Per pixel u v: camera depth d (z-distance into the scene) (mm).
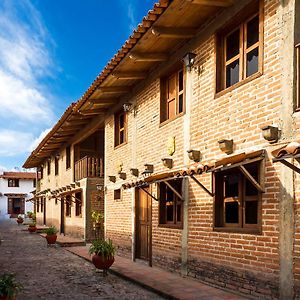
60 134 18891
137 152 11484
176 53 9312
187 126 8805
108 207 13961
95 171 17453
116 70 10531
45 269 10555
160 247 9797
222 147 7230
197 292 7137
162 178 8422
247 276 6645
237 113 7168
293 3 6062
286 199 5875
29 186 50250
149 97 10797
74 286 8289
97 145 20281
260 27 6711
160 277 8617
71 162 19969
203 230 7996
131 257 11594
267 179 6312
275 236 6074
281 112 6129
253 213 6945
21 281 8883
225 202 7691
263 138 6477
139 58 9445
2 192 49094
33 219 32219
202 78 8328
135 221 11531
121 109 12984
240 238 6863
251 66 7234
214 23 7926
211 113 7945
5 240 19953
